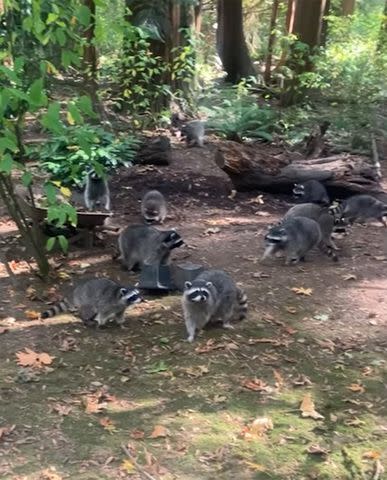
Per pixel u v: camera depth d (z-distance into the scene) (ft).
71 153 21.95
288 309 17.75
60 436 12.49
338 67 43.57
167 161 31.37
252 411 13.42
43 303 17.66
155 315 17.24
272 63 54.03
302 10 40.81
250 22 57.72
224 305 16.42
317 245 21.81
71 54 16.05
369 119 36.94
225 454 12.11
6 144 14.20
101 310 16.35
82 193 23.56
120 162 26.23
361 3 68.90
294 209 22.50
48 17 15.48
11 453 12.00
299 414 13.37
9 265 19.89
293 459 12.07
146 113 36.96
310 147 31.91
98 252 21.16
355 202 25.13
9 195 18.69
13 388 13.93
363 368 15.10
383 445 12.52
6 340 15.75
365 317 17.42
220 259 20.99
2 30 16.63
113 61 37.52
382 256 21.81
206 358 15.26
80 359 15.08
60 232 20.79
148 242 19.40
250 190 28.04
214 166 31.78
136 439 12.45
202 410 13.38
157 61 37.09
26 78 16.87
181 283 18.54
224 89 43.27
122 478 11.43
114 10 32.01
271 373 14.78
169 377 14.49
